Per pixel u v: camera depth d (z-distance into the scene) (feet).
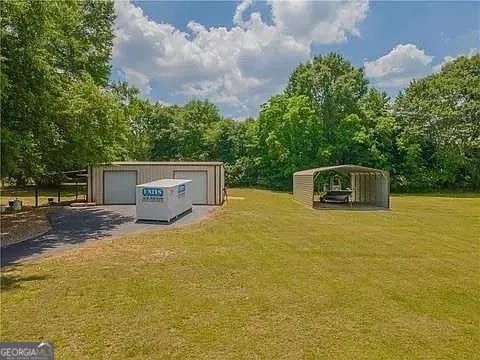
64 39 62.49
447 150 134.51
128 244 40.01
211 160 168.96
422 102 139.64
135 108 88.99
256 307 22.48
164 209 56.13
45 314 21.08
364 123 140.67
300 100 136.36
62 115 56.29
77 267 30.81
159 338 18.35
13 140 43.19
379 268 31.42
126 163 84.33
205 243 40.75
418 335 18.94
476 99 135.23
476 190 135.44
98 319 20.49
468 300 24.06
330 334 18.97
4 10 42.86
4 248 38.22
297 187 95.91
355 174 105.70
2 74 39.37
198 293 24.84
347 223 56.70
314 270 30.60
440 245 40.96
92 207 75.31
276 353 16.98
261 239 43.24
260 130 149.18
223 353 16.96
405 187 136.98
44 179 92.22
